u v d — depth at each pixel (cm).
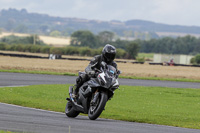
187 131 3800
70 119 4069
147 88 8969
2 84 7969
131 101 6656
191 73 16888
